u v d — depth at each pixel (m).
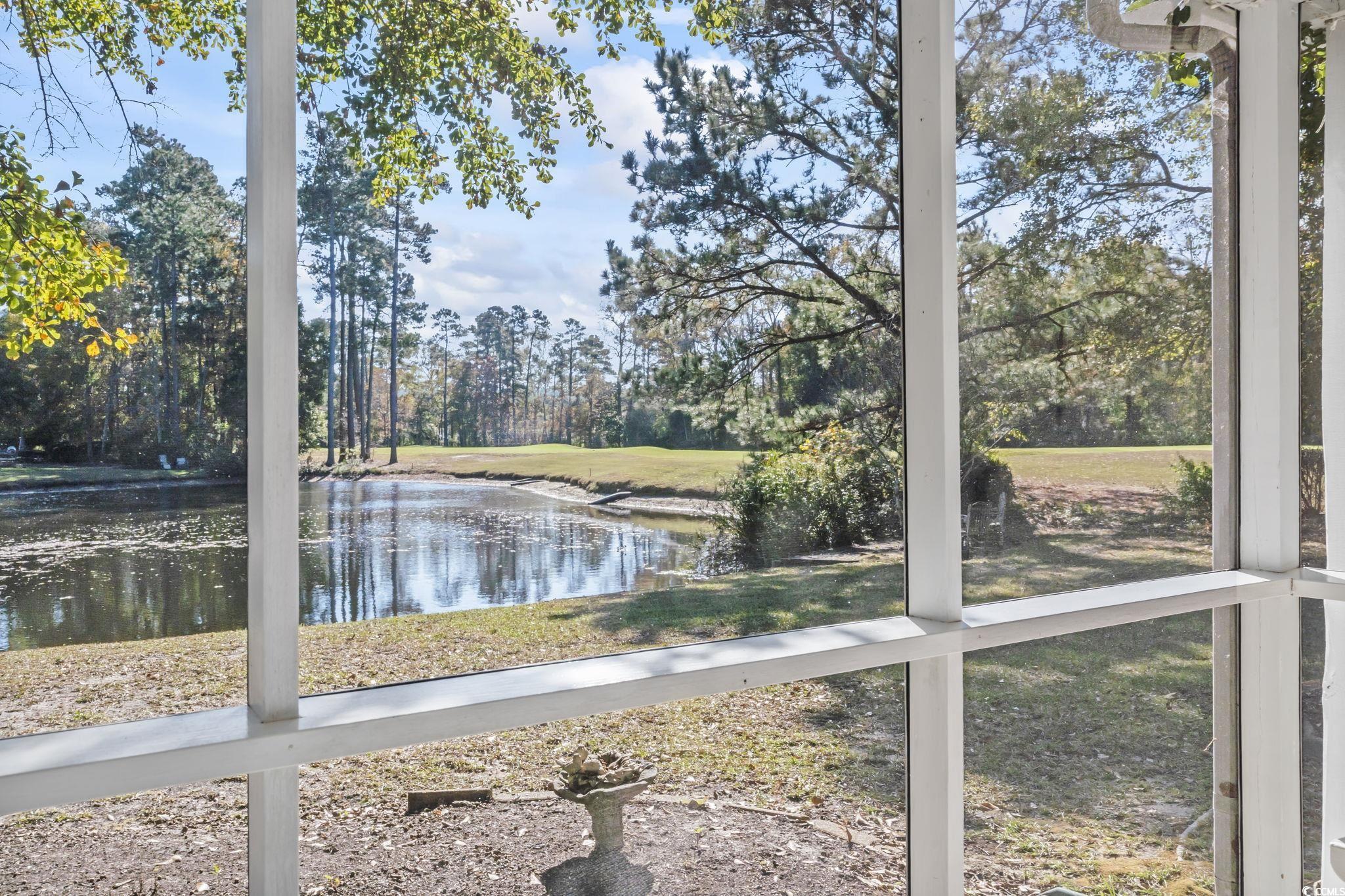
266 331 1.28
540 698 1.40
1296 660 2.49
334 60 1.67
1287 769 2.50
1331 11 2.45
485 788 1.65
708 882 1.85
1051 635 1.99
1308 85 2.55
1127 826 2.35
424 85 1.75
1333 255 2.49
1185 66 2.55
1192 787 2.46
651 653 1.68
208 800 1.45
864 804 2.05
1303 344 2.57
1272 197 2.51
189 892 1.42
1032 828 2.22
